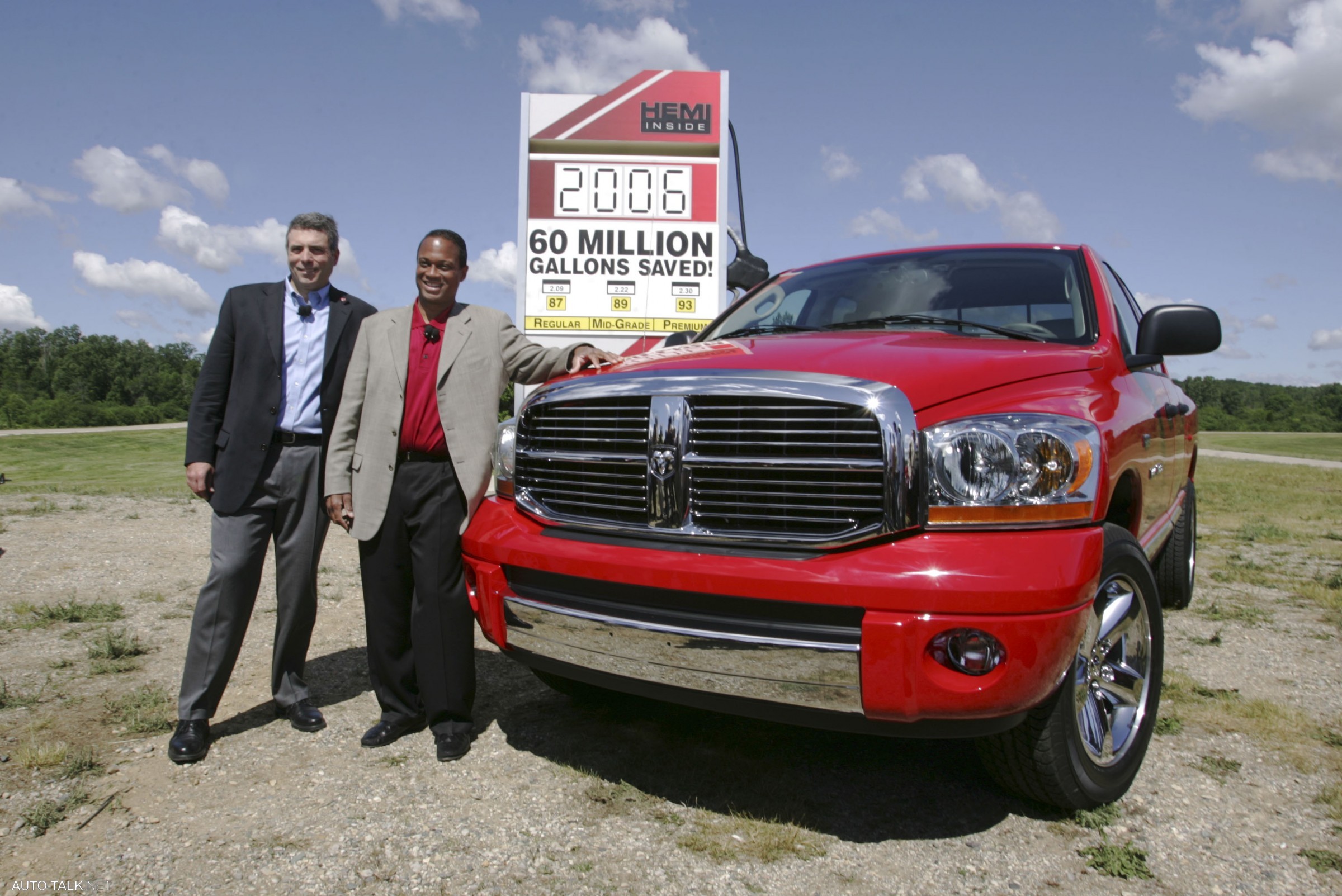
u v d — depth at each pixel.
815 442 2.26
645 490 2.49
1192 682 3.63
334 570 6.14
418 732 3.22
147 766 2.86
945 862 2.27
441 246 3.04
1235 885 2.15
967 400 2.27
